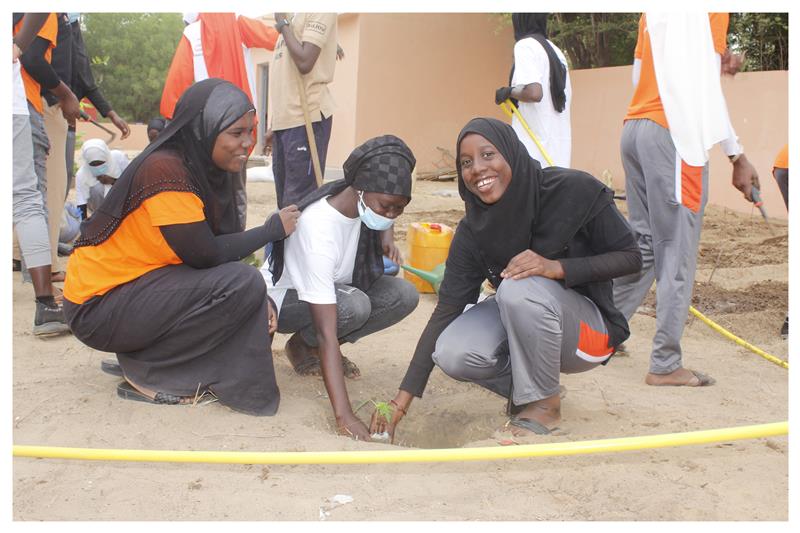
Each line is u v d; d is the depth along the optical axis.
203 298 3.40
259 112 18.59
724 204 12.23
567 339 3.38
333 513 2.66
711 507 2.71
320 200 3.61
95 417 3.41
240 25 6.27
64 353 4.39
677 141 3.98
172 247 3.34
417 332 5.20
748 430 2.72
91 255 3.45
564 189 3.33
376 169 3.43
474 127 3.23
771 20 12.70
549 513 2.69
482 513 2.68
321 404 3.81
